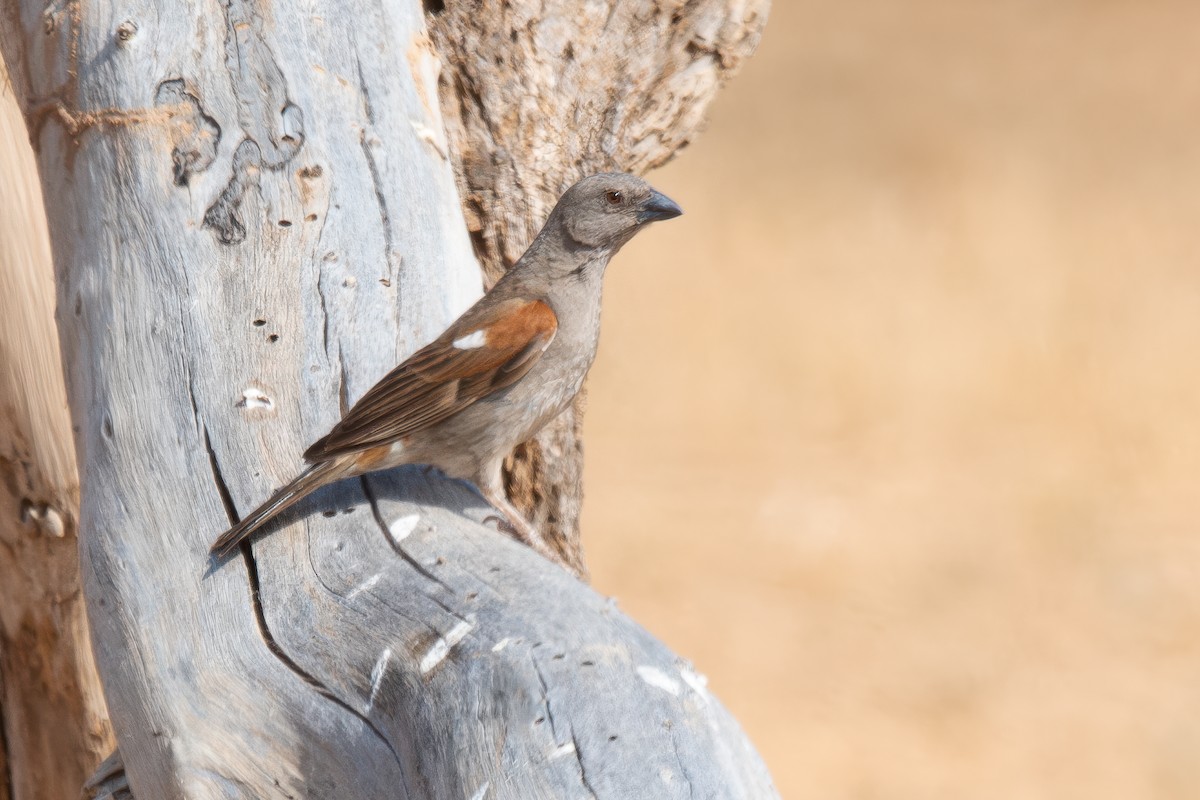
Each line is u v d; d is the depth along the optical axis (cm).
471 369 821
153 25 834
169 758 662
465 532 722
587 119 1080
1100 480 2553
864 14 6159
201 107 823
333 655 652
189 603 698
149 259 793
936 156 4128
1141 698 1955
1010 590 2214
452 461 852
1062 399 2820
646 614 2155
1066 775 1784
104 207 808
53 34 837
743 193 3872
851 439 2759
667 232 3594
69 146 826
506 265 1077
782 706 1939
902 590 2236
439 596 654
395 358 810
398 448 814
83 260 809
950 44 5622
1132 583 2230
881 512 2469
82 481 770
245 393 767
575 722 559
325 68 863
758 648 2058
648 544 2350
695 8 1088
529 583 655
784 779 1780
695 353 2992
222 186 814
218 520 727
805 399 2895
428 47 950
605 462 2691
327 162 837
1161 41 5538
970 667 2014
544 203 1071
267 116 832
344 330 802
